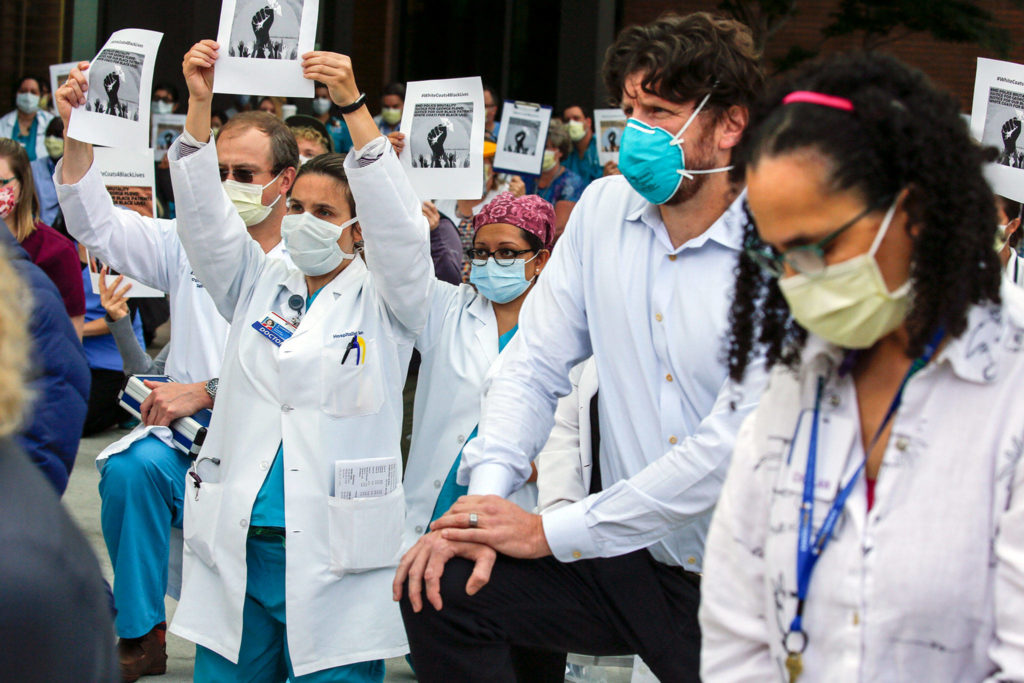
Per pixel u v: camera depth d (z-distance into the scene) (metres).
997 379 1.61
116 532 3.97
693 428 2.67
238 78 3.29
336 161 3.42
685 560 2.69
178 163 3.31
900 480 1.65
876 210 1.60
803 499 1.74
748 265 1.93
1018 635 1.54
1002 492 1.59
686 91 2.53
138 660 4.04
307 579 3.24
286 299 3.46
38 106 12.19
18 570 1.36
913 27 13.70
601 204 2.81
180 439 3.95
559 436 3.27
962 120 1.66
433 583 2.44
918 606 1.63
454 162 4.04
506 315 4.17
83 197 3.99
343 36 16.89
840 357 1.74
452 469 4.07
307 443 3.28
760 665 1.85
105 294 5.29
